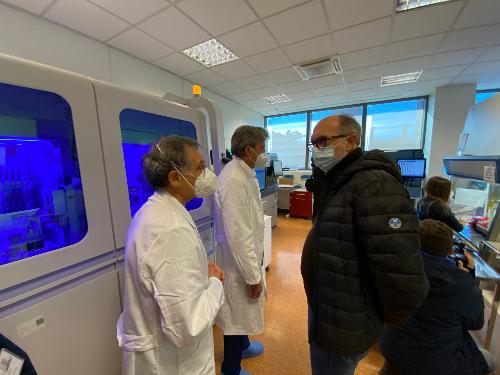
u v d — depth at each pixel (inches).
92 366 34.9
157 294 24.3
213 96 186.1
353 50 118.1
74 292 32.2
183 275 25.0
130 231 28.8
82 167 31.9
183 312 24.1
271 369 58.7
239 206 45.6
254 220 51.0
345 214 31.4
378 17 92.1
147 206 29.1
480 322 43.4
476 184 102.0
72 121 30.9
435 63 132.3
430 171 175.0
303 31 101.3
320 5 85.2
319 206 38.3
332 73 147.1
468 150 85.4
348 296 31.5
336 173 35.7
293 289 94.8
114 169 36.0
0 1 78.8
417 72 145.9
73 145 31.6
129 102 37.9
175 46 113.3
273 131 274.5
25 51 85.7
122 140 39.3
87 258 33.0
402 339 47.9
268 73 146.9
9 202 28.9
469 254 66.8
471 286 43.3
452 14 90.2
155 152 29.5
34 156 30.1
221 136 57.9
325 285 33.0
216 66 137.0
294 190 213.2
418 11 88.6
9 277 25.7
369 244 28.4
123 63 118.6
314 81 160.7
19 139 28.3
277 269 112.2
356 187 30.7
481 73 145.7
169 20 92.7
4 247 28.6
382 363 60.1
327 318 33.0
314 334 35.5
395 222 27.5
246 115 233.8
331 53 121.4
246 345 62.1
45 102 29.0
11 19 82.1
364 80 159.0
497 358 50.2
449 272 43.1
